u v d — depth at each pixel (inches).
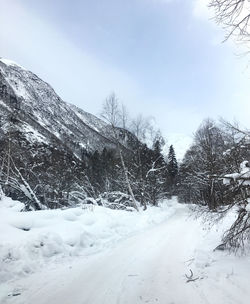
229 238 371.6
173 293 287.1
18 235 460.1
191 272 323.0
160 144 2182.6
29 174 1121.4
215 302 252.5
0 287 331.0
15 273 371.6
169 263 398.9
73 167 1488.7
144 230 770.8
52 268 405.7
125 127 1376.7
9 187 924.6
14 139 1182.9
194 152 1611.7
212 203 477.4
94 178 1582.2
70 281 343.9
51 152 1705.2
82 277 357.1
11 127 1228.5
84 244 529.3
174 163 3203.7
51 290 316.5
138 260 427.8
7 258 389.7
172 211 1537.9
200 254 403.5
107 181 1416.1
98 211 804.0
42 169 1238.9
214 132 1168.2
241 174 368.8
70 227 555.2
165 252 469.1
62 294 303.6
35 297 298.5
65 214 625.0
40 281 348.8
